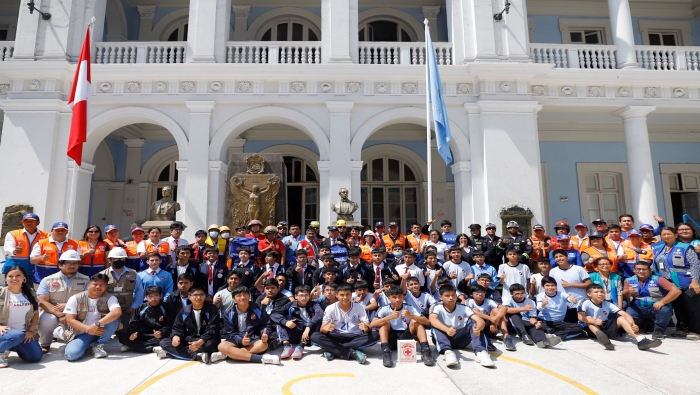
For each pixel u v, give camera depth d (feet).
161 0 53.78
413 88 40.78
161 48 44.32
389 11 55.11
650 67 43.57
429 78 36.76
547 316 22.47
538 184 38.81
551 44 42.70
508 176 38.81
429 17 54.75
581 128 52.65
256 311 20.44
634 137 41.32
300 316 20.74
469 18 42.11
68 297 20.47
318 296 22.15
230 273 20.93
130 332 20.11
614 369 17.53
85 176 39.75
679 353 19.77
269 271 23.26
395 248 27.45
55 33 40.22
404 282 22.59
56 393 14.82
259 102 40.06
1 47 40.93
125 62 40.75
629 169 41.55
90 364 18.26
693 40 54.29
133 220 52.08
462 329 19.84
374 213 53.83
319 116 40.27
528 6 54.65
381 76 40.34
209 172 38.83
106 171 52.26
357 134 39.91
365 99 40.37
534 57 43.73
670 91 42.37
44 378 16.39
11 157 37.76
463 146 39.88
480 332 19.39
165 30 54.13
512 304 22.09
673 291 22.07
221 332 20.29
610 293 23.34
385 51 46.88
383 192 54.24
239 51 45.91
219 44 41.14
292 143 53.57
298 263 23.89
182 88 40.04
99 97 39.65
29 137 38.11
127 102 39.65
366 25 55.88
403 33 55.93
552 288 22.34
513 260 23.82
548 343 20.72
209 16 41.22
